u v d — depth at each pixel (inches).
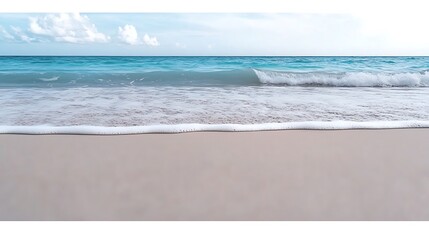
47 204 62.7
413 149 90.6
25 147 89.7
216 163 80.4
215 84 176.6
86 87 162.7
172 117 116.7
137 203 63.3
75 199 64.3
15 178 72.0
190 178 72.7
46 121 110.7
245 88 166.4
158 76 185.3
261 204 63.3
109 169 76.8
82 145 91.7
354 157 84.8
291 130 105.7
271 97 146.4
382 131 105.0
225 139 97.2
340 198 65.3
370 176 74.5
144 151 87.6
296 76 181.0
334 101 139.4
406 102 137.3
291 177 73.6
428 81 171.9
